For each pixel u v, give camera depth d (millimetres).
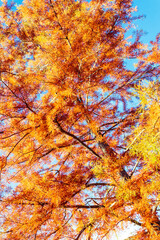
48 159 6926
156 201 4809
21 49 5723
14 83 4828
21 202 5074
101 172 5453
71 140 7078
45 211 5137
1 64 4914
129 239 5105
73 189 5605
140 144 4211
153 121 4023
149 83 4098
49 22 5762
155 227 4785
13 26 5824
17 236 4930
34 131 5078
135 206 4727
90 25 5711
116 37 6254
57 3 5676
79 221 5738
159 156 4066
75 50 5797
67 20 5637
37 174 5773
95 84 6539
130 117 6465
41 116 4938
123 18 5949
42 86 5223
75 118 5824
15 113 5168
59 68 5309
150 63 6582
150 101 4047
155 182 4438
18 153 5652
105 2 6227
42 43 5559
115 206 5168
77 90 5559
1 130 5246
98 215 5109
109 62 6398
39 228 5117
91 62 6668
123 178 5691
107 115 7430
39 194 5098
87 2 6383
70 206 5371
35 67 6078
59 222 5371
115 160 5676
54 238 5441
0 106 4934
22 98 5000
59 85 5020
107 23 5934
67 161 7184
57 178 5891
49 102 5234
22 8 5781
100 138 5926
